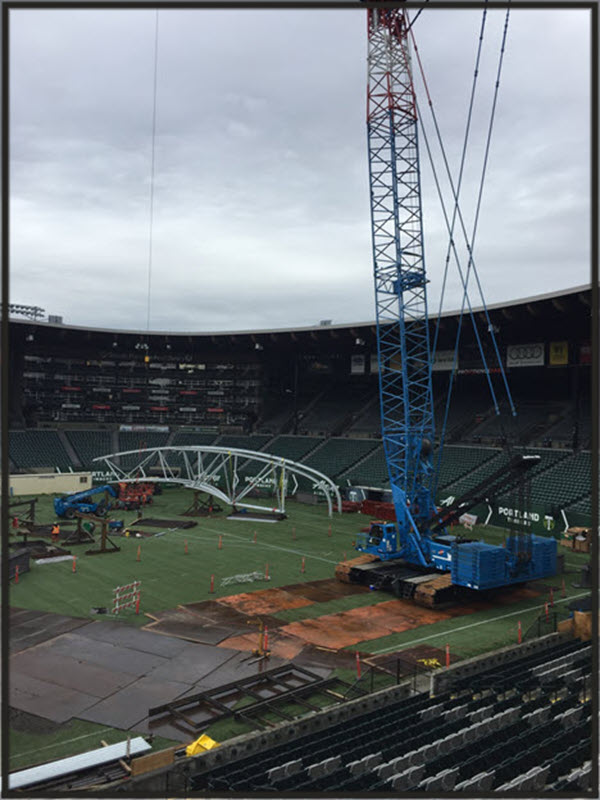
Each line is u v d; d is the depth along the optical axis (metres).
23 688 24.00
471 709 21.06
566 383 78.50
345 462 83.31
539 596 38.66
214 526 59.88
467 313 69.56
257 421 105.31
